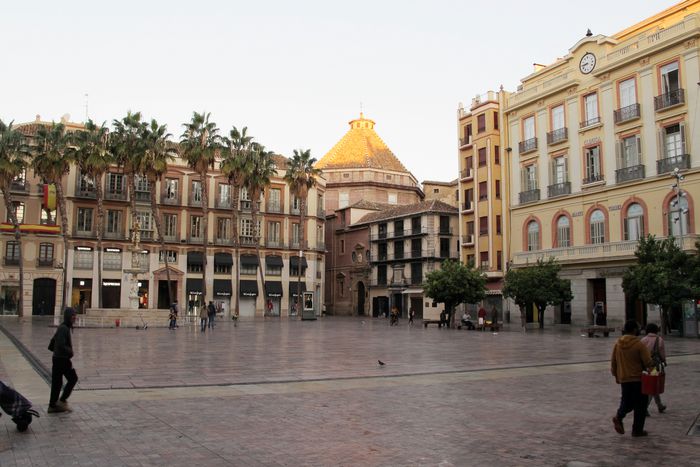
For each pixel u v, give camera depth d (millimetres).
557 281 41312
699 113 37312
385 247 76500
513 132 52344
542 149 49000
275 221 74438
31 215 60625
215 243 69875
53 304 60625
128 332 35625
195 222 69938
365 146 97312
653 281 33250
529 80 52250
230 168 61094
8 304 58562
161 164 57344
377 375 15992
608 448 8258
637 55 41094
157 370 16594
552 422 9992
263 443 8430
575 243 45344
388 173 93875
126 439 8555
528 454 7934
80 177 63531
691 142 37750
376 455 7848
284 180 75375
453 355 22000
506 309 52344
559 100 47656
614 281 41562
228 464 7355
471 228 60250
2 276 58406
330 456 7777
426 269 69500
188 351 22906
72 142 56500
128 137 57281
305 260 75375
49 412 10336
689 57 38000
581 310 44031
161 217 67688
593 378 15727
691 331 34469
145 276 66000
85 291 62844
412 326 49156
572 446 8359
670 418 10359
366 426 9625
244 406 11320
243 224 72250
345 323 54938
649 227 39969
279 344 27312
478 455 7879
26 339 28062
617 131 42656
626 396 8883
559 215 47000
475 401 12039
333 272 86438
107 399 11891
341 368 17609
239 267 71188
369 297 78312
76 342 26656
